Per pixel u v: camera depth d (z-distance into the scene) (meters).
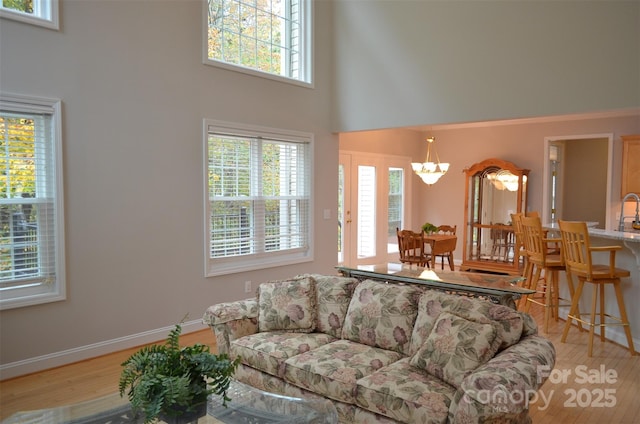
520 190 7.48
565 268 4.51
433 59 5.07
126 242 4.04
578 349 4.06
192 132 4.47
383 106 5.46
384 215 8.26
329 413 2.13
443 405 2.13
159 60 4.21
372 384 2.35
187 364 1.96
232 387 2.38
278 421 2.05
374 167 8.01
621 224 5.92
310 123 5.62
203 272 4.62
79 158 3.73
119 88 3.95
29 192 3.53
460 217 8.67
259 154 5.12
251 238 5.09
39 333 3.57
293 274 5.52
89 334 3.84
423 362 2.45
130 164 4.04
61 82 3.61
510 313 2.53
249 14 5.14
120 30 3.94
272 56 5.40
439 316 2.56
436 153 8.91
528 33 4.48
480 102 4.78
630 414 2.91
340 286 3.25
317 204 5.75
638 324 4.00
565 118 7.36
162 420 1.91
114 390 3.28
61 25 3.60
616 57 4.04
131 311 4.10
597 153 8.34
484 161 7.74
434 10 5.05
